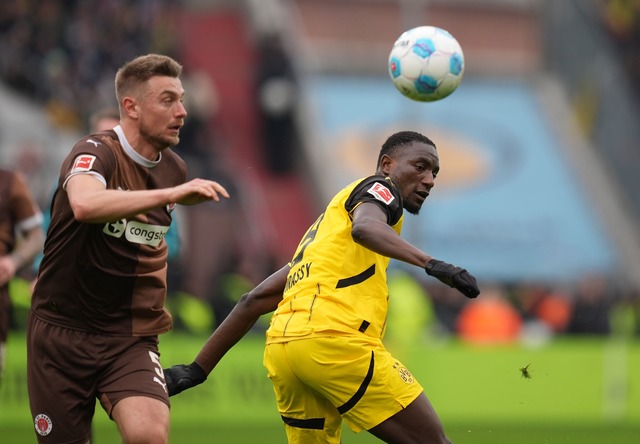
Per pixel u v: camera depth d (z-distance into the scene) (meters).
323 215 18.97
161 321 18.81
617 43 87.62
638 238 79.31
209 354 20.23
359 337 18.16
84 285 18.05
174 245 25.25
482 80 90.75
